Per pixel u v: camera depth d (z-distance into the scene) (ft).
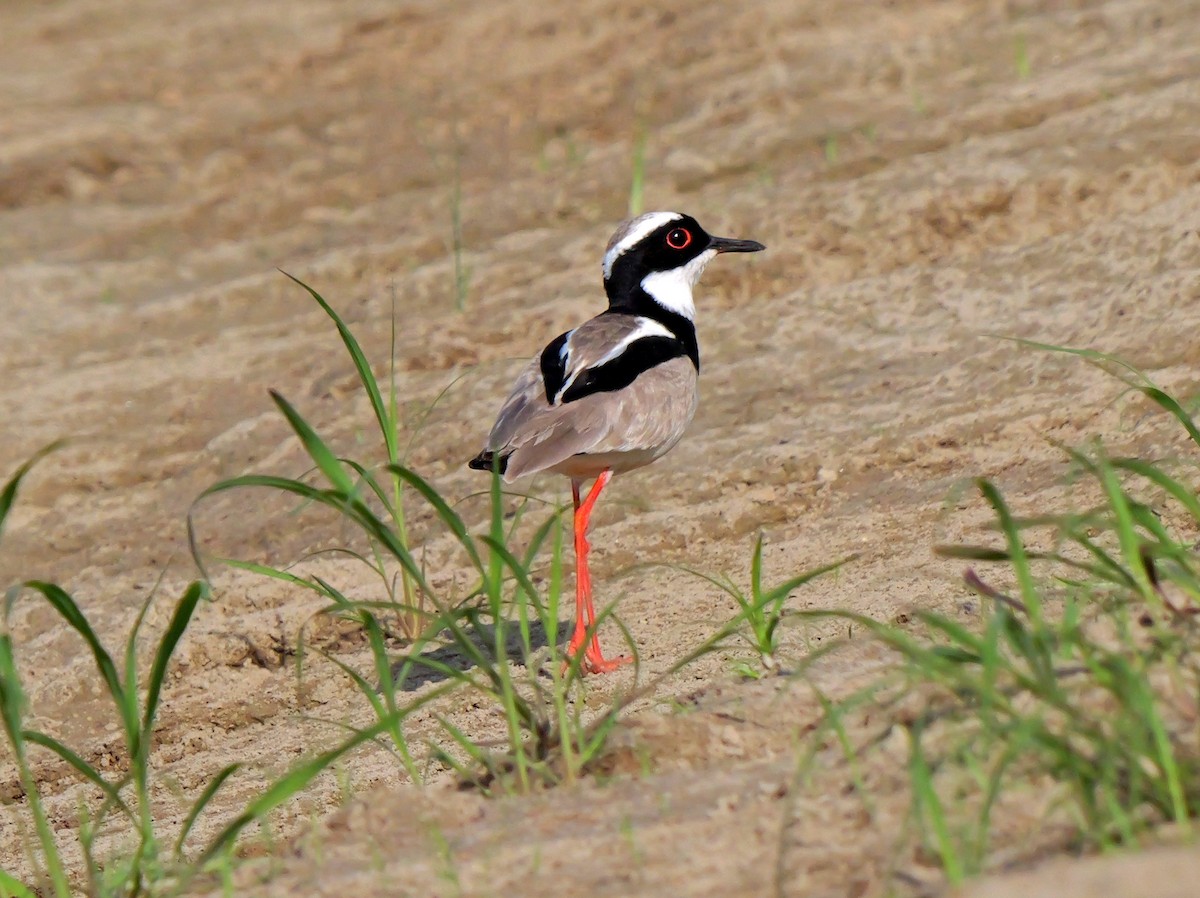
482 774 25.82
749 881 19.99
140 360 59.16
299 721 34.53
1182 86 57.31
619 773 24.43
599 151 69.92
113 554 46.14
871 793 21.54
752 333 50.16
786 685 25.90
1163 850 17.65
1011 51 67.21
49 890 28.84
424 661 25.61
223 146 80.07
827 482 41.04
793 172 60.64
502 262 59.36
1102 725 21.43
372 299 59.26
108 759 35.27
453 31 86.63
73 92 89.81
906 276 51.08
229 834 22.49
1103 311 45.11
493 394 49.85
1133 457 37.04
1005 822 20.02
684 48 77.36
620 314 39.19
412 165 73.87
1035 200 52.39
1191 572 23.50
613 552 39.88
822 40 73.67
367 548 42.88
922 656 20.85
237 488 48.55
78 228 74.23
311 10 96.53
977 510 36.99
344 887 21.76
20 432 54.34
